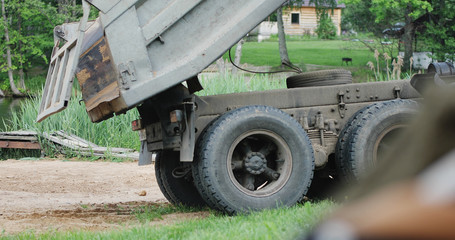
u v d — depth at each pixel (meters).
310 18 67.31
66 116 17.19
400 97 7.61
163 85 6.36
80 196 10.12
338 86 7.49
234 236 4.68
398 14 38.03
